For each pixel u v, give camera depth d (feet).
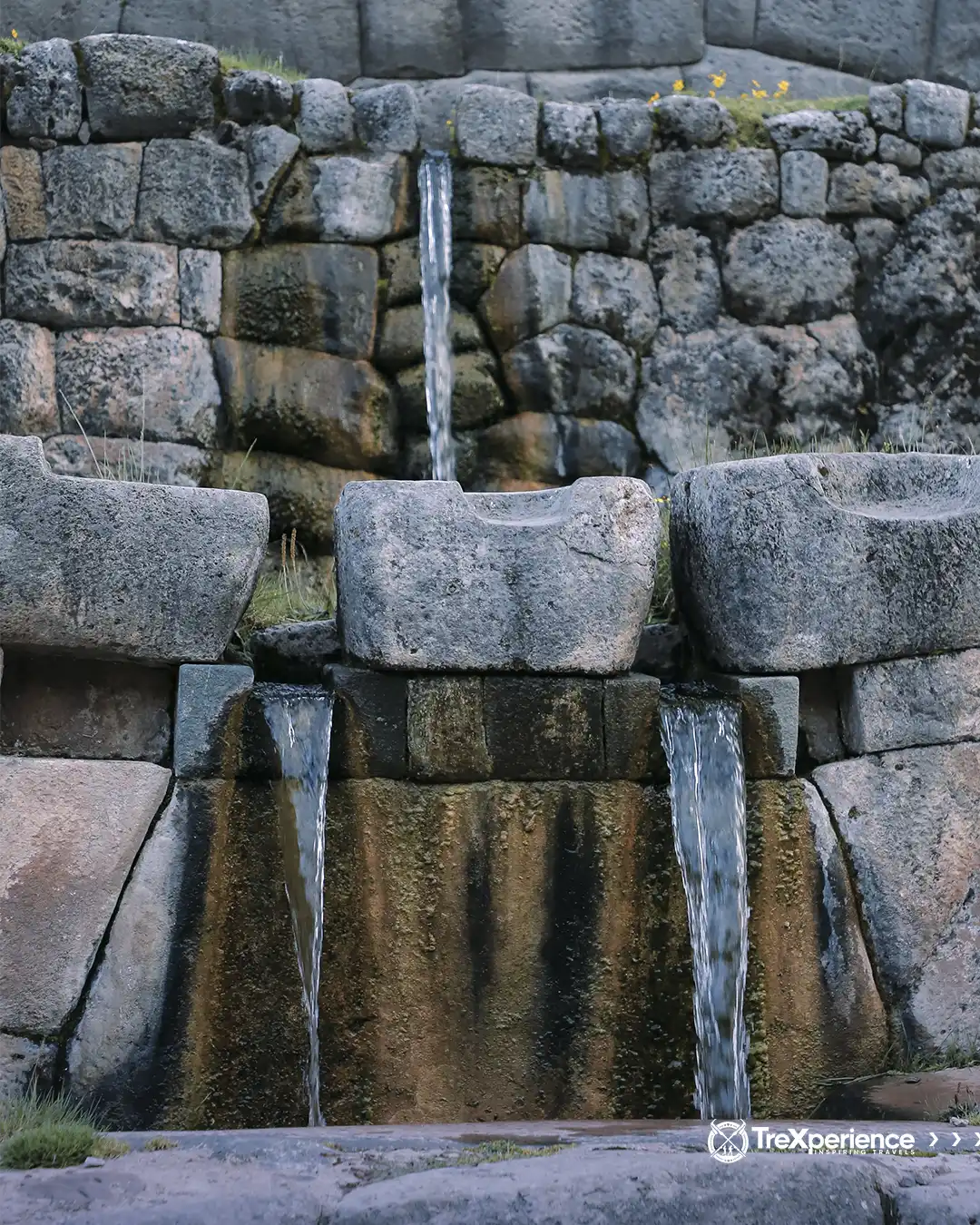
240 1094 12.55
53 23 27.04
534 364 22.67
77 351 21.25
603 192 23.22
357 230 22.29
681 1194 9.34
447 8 27.91
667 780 13.53
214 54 21.94
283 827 12.89
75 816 12.46
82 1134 10.43
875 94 24.23
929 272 24.21
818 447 23.41
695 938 13.41
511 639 13.14
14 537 12.39
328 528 21.97
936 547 14.15
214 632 12.85
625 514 13.32
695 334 23.39
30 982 12.19
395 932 12.92
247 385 21.74
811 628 13.78
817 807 13.87
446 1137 10.96
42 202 21.39
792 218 23.73
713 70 28.76
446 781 13.10
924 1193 9.57
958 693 14.33
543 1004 13.08
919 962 13.96
